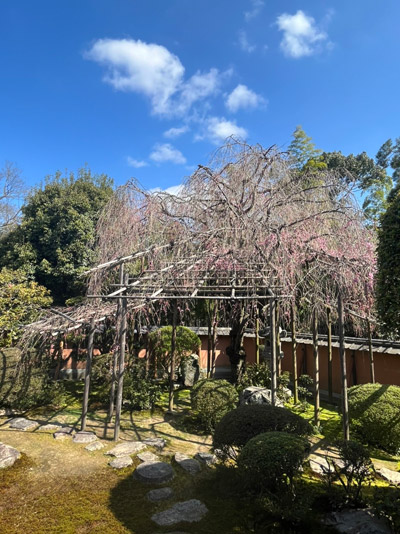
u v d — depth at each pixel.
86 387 5.46
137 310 7.32
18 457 4.32
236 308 7.56
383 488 3.08
